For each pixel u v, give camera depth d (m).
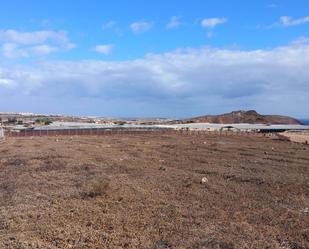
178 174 22.73
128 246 10.24
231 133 79.88
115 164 27.64
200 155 34.28
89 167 25.89
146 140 56.81
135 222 12.47
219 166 26.73
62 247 10.07
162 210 14.07
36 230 11.48
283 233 11.44
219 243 10.37
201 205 14.98
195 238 10.87
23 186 19.05
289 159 31.34
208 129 94.94
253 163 28.61
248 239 10.82
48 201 15.55
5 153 36.56
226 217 13.23
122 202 15.27
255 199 16.14
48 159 30.56
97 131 81.88
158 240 10.77
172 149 40.47
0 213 13.44
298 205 15.04
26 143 50.66
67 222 12.38
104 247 10.14
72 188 18.36
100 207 14.41
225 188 18.45
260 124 155.12
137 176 21.89
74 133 78.75
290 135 73.38
